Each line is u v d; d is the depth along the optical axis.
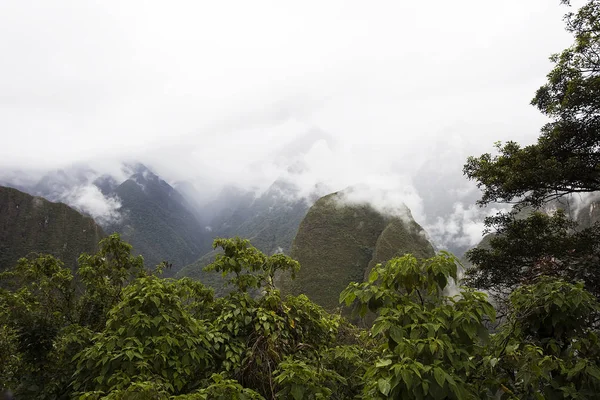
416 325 2.89
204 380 4.21
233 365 4.75
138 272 7.68
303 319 5.98
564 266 7.36
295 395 3.32
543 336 3.48
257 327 4.86
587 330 3.32
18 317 6.50
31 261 7.59
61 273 7.49
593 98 8.60
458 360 2.90
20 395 5.43
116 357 3.79
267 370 4.69
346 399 4.49
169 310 4.47
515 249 10.30
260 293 6.02
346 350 4.72
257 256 6.16
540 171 9.52
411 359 2.53
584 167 9.24
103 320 6.92
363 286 3.45
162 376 3.90
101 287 7.30
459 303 3.12
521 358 2.96
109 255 7.65
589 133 9.36
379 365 2.62
